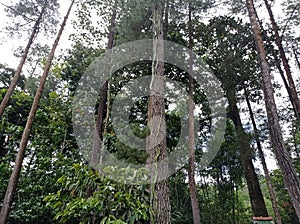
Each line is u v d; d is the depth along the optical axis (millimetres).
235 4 7707
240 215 11172
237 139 8422
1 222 4816
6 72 11094
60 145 8766
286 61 8188
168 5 6789
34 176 6734
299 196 3639
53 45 6906
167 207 3176
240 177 10266
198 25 8430
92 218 3025
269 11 8531
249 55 8367
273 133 4207
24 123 9305
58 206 3387
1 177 6246
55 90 10016
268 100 4441
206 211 10164
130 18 6645
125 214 2959
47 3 7746
